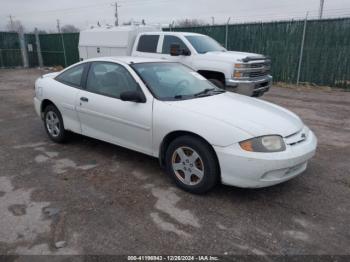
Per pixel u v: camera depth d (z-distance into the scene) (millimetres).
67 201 3588
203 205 3529
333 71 12297
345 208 3510
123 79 4461
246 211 3424
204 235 3008
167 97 4129
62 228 3084
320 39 12297
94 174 4309
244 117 3604
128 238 2947
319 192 3863
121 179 4160
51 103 5512
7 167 4539
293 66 13203
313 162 4801
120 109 4328
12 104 9203
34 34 22703
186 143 3670
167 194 3764
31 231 3035
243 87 8172
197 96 4309
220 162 3461
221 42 15031
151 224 3168
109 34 11352
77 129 5105
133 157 4918
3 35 21859
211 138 3459
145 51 9859
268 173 3348
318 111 8367
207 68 8500
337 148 5461
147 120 4027
